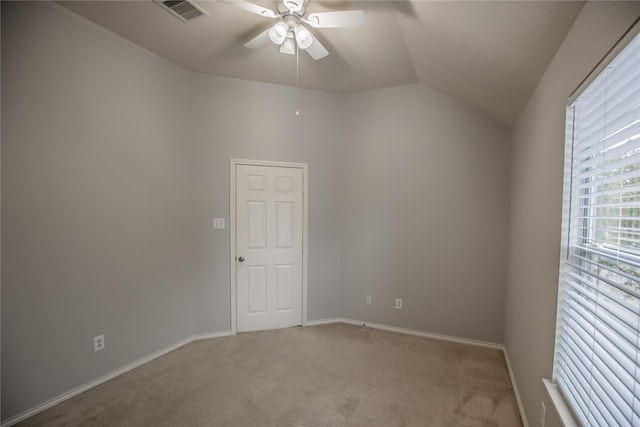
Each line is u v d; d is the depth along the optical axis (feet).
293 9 6.19
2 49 6.02
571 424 3.82
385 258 11.41
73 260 7.15
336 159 11.94
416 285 11.00
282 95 11.16
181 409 6.71
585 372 3.78
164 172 9.34
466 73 7.98
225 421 6.35
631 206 3.00
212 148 10.47
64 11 6.91
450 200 10.51
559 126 4.84
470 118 10.18
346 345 9.98
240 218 10.89
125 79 8.21
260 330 11.18
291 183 11.41
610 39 3.25
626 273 3.18
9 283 6.17
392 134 11.22
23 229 6.34
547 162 5.42
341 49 8.55
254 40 7.06
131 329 8.41
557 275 4.71
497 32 5.53
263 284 11.21
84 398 7.06
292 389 7.48
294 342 10.18
